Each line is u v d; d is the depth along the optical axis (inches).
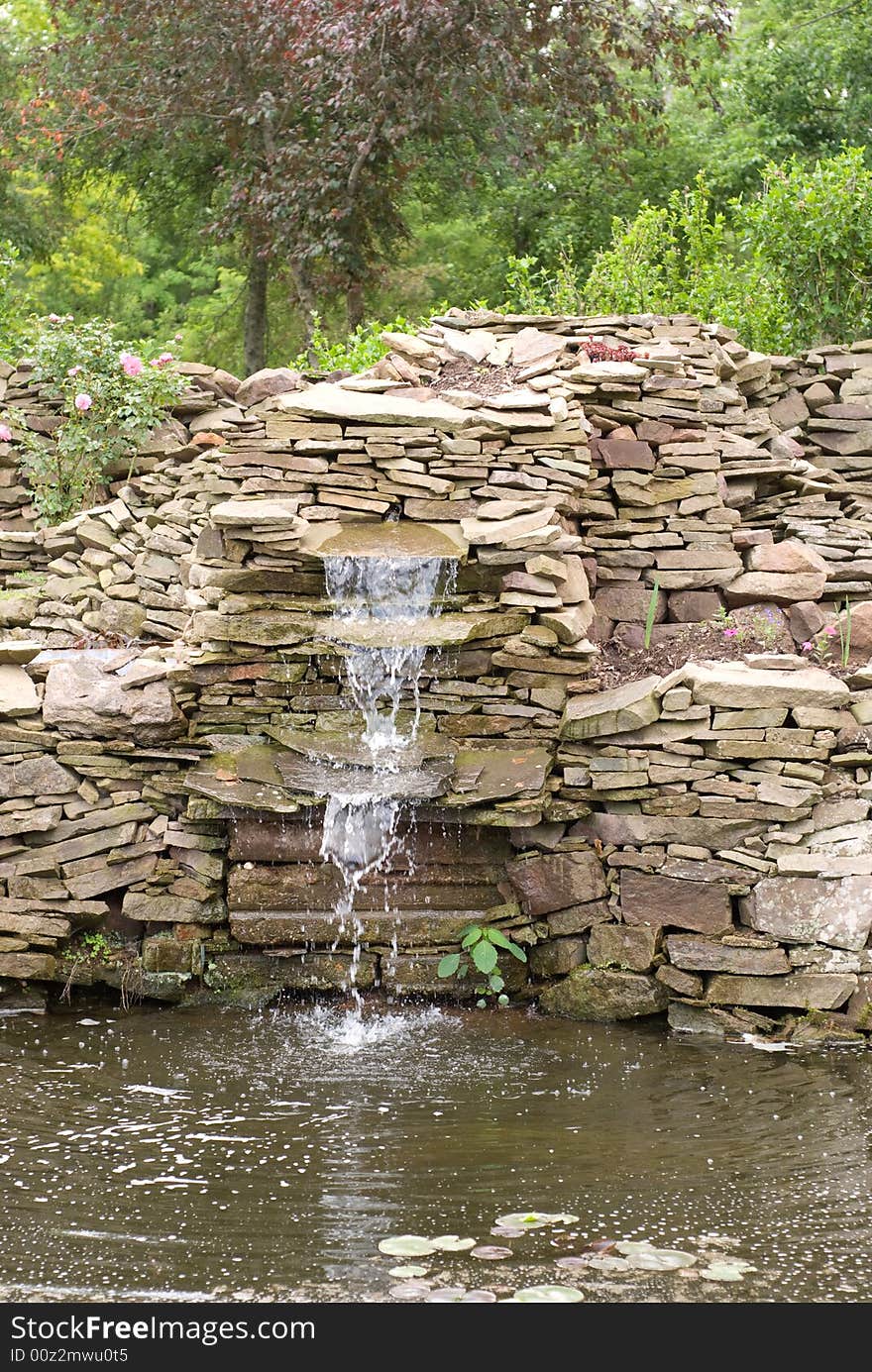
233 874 263.9
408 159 625.3
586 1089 210.8
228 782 263.7
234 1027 248.4
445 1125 192.7
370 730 270.8
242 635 271.0
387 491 291.6
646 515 321.4
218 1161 177.9
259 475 293.1
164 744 271.6
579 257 765.3
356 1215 159.9
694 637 305.4
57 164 728.3
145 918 268.2
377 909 267.0
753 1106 202.2
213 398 371.2
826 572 312.8
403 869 266.8
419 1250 150.4
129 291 1007.0
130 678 270.5
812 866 246.4
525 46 585.0
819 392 367.9
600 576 318.0
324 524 287.4
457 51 571.5
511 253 817.5
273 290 832.3
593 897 261.6
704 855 253.6
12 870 267.1
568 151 744.3
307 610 275.9
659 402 327.0
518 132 629.0
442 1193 167.0
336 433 294.4
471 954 261.6
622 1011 253.6
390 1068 221.9
